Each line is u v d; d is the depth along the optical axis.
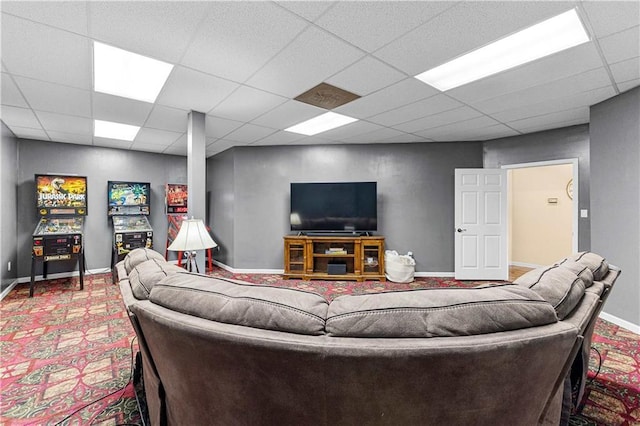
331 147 5.10
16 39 1.92
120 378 1.95
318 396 0.80
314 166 5.12
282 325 0.84
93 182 5.08
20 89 2.71
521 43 2.04
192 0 1.58
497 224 4.62
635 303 2.65
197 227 2.63
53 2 1.58
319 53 2.13
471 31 1.87
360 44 2.02
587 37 1.95
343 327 0.82
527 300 0.88
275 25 1.80
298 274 4.71
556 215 5.54
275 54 2.14
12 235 4.19
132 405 1.68
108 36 1.90
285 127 4.03
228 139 4.72
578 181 3.89
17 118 3.54
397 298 0.89
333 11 1.68
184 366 0.94
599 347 2.35
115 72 2.42
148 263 1.51
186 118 3.58
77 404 1.69
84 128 4.01
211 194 6.05
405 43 2.01
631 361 2.13
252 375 0.83
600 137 3.05
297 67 2.34
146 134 4.34
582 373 1.56
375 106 3.22
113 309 3.29
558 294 1.08
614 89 2.75
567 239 5.41
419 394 0.78
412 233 4.94
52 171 4.74
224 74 2.45
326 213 4.88
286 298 0.92
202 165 3.39
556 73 2.44
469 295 0.89
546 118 3.62
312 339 0.79
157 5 1.62
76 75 2.45
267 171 5.18
